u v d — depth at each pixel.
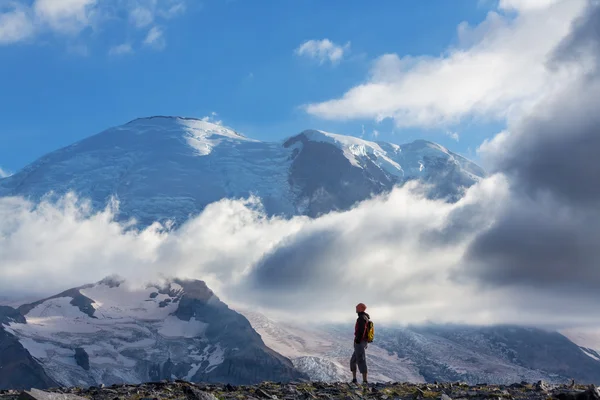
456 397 28.39
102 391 31.84
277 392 30.97
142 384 34.59
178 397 27.92
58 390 33.25
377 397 29.34
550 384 34.50
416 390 31.72
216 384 35.16
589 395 25.17
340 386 33.53
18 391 30.02
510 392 30.78
